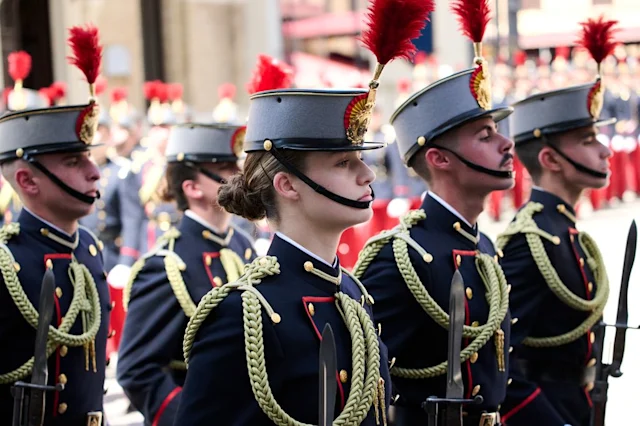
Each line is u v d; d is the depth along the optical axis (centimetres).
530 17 5478
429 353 1063
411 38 835
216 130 1345
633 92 4869
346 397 828
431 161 1095
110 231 2478
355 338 834
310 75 4409
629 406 1823
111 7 4259
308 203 830
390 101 4494
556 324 1250
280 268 838
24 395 1029
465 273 1085
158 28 4328
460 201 1101
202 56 4347
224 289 822
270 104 834
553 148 1292
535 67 5072
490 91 1095
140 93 4297
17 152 1109
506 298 1086
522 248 1256
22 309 1072
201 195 1342
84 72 1124
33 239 1118
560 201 1302
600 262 1301
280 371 809
